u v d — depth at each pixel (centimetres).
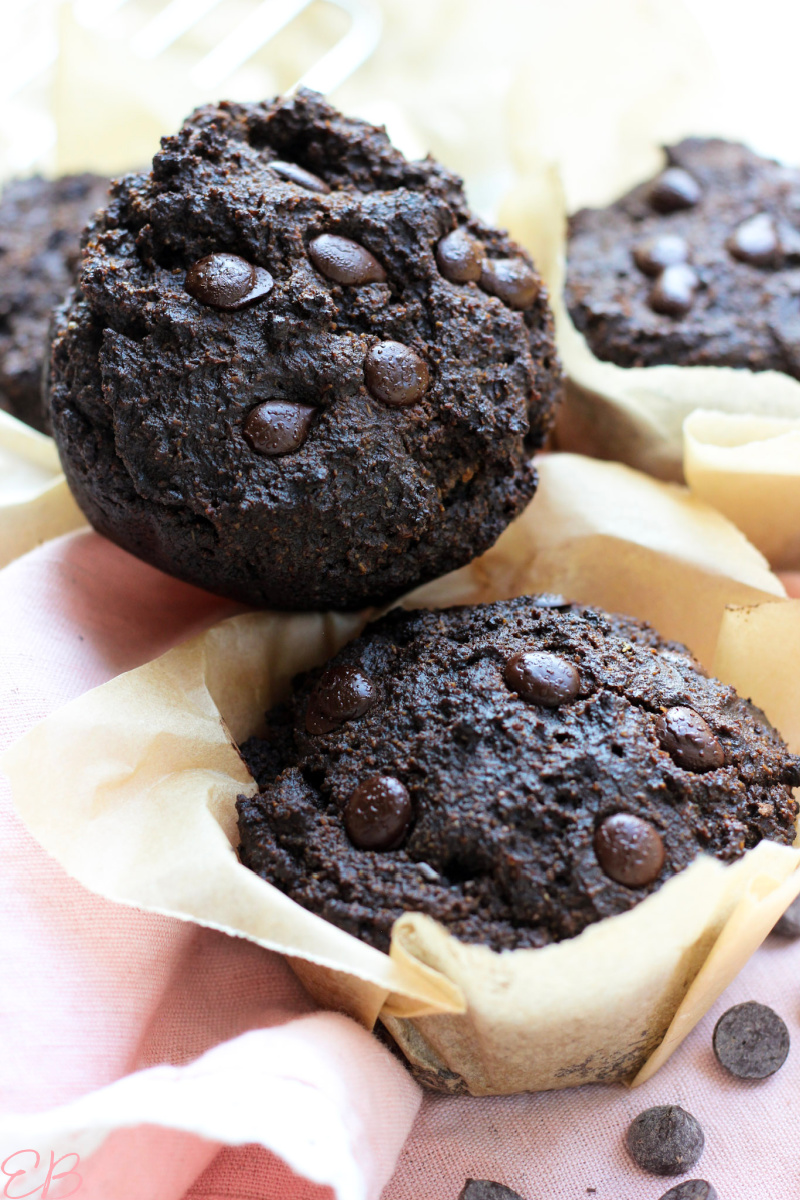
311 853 24
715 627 29
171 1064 25
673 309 32
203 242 25
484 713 25
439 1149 25
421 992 22
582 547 29
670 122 36
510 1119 25
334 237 26
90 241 26
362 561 26
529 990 22
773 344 31
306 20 45
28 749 24
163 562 27
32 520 30
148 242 25
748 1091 25
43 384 28
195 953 26
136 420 25
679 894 22
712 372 31
